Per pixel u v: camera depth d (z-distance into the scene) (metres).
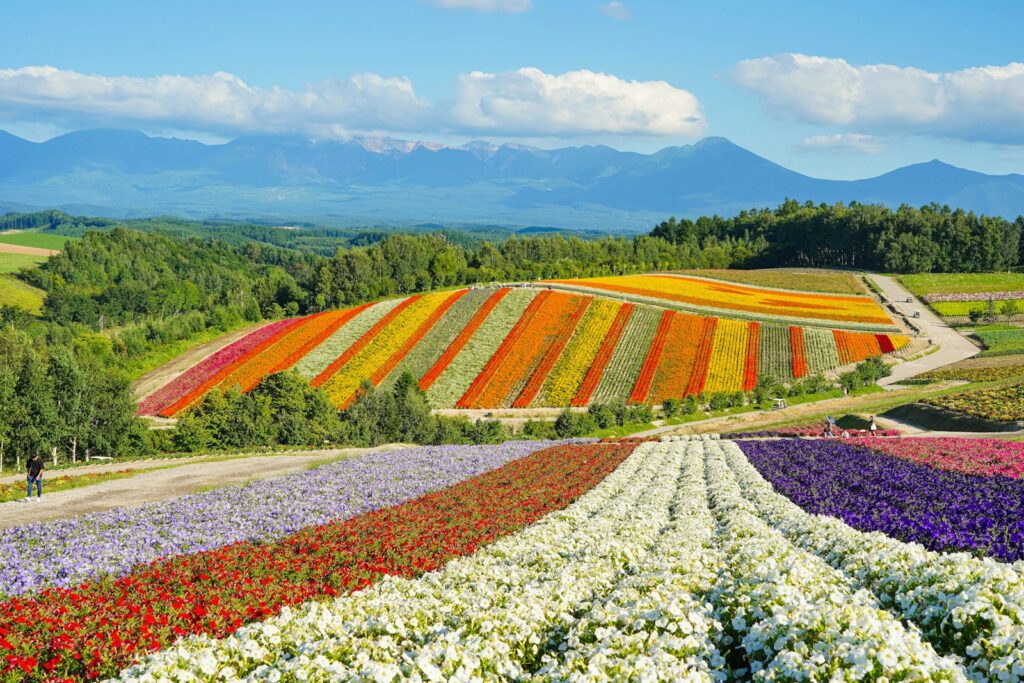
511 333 93.00
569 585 13.29
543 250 164.75
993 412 54.84
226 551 20.50
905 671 7.94
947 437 46.53
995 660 8.33
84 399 61.94
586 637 10.41
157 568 18.67
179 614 14.23
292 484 32.12
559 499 28.41
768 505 23.45
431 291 129.75
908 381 82.75
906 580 11.21
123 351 95.56
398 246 144.12
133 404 64.75
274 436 60.16
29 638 12.30
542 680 9.23
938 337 105.50
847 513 22.98
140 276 156.00
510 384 80.81
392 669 9.31
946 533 18.98
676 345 90.06
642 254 165.88
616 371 83.25
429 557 19.70
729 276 135.25
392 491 30.34
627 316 98.12
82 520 24.69
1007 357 89.06
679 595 10.96
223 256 197.38
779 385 80.50
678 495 27.48
